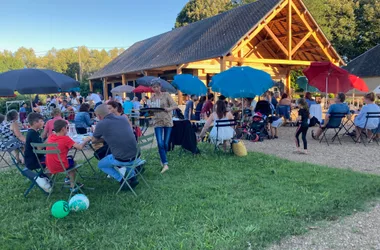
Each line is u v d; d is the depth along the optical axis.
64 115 12.44
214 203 4.24
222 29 16.20
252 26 13.16
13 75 6.79
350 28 31.30
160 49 20.97
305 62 14.95
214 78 9.33
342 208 3.98
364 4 31.67
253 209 4.02
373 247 3.08
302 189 4.77
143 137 5.19
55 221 3.79
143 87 15.08
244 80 8.66
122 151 4.59
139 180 5.39
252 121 9.66
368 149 7.96
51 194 4.84
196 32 19.23
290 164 6.28
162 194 4.66
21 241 3.38
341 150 7.91
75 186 4.82
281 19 15.31
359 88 12.62
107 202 4.38
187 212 3.98
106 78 27.97
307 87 19.86
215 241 3.20
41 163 4.93
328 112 8.84
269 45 18.58
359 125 8.67
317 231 3.43
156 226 3.59
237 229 3.45
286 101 12.84
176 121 7.03
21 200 4.65
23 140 6.54
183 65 16.25
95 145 6.02
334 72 11.29
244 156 7.10
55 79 7.06
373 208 4.02
